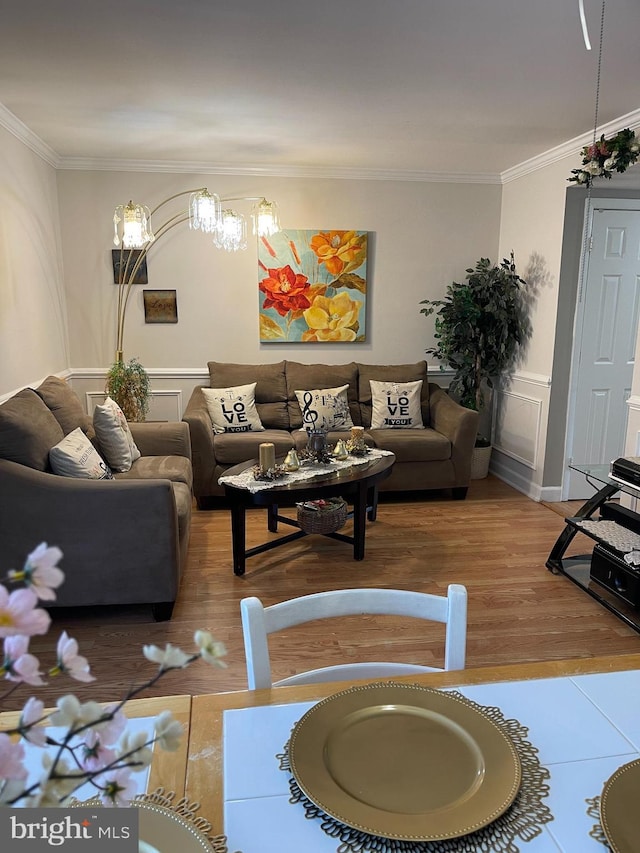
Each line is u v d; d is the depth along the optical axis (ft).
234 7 7.14
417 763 2.62
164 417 16.14
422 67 8.93
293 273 15.72
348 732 2.81
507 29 7.70
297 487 9.73
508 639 8.30
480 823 2.31
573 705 3.11
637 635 8.46
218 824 2.36
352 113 11.09
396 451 14.06
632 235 13.78
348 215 15.81
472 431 14.26
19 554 8.25
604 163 9.27
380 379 15.88
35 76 9.34
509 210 15.94
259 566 10.58
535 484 14.74
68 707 1.53
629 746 2.82
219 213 13.52
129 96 10.21
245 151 13.83
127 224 12.48
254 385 15.17
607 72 9.07
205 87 9.78
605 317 14.02
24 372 11.95
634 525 9.69
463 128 11.98
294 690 3.23
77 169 14.58
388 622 8.75
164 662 1.62
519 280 15.20
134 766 1.62
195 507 14.01
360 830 2.27
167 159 14.62
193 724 2.95
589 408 14.37
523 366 15.35
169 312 15.61
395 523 12.85
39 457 8.65
